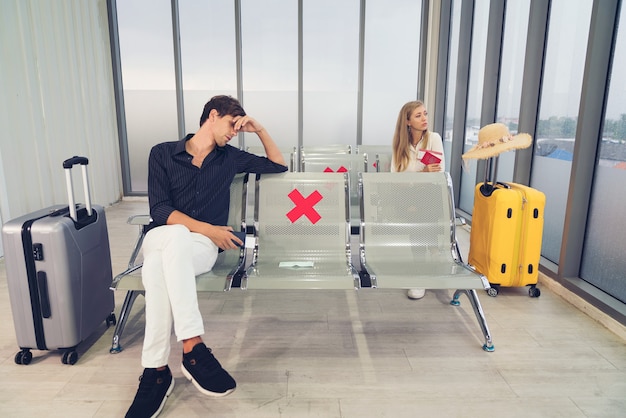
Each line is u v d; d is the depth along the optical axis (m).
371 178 2.24
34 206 3.83
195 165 1.93
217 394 1.60
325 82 5.66
